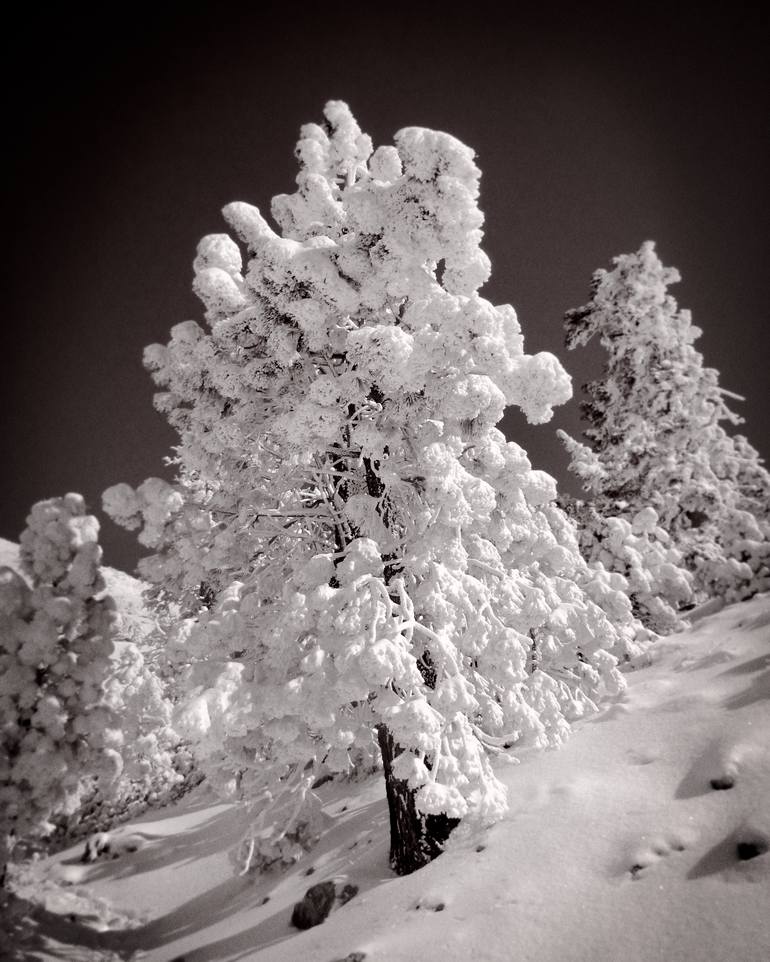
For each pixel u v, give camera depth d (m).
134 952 8.65
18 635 9.12
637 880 4.99
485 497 6.70
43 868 12.43
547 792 6.97
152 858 12.28
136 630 13.71
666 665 10.56
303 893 7.91
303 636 7.50
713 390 19.03
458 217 5.82
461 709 6.33
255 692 6.50
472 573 8.04
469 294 6.46
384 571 7.57
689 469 18.42
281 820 9.54
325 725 6.36
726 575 13.94
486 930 5.00
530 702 7.67
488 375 6.42
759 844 4.72
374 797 10.51
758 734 6.44
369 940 5.50
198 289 6.70
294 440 6.68
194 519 8.27
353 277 6.49
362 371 6.55
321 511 8.26
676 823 5.50
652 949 4.24
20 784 8.91
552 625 7.94
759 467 19.11
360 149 8.88
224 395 7.19
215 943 7.68
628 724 8.21
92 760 9.33
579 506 17.53
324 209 7.52
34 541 9.56
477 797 6.30
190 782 17.22
